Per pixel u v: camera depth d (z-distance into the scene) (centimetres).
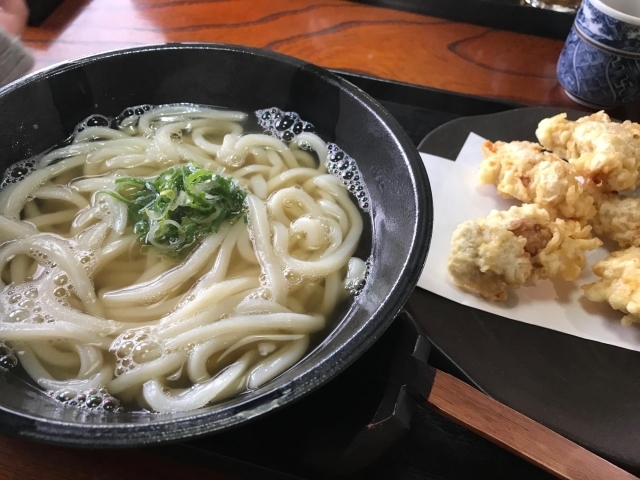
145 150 32
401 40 45
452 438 25
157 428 16
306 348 25
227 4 47
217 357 24
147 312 25
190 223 27
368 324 19
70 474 22
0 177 28
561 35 46
